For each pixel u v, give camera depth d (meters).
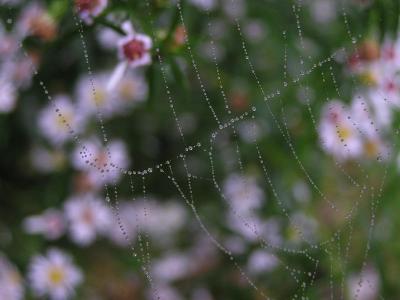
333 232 0.43
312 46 0.43
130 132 0.47
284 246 0.44
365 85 0.41
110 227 0.46
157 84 0.41
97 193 0.46
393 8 0.38
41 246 0.45
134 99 0.45
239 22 0.44
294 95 0.42
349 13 0.41
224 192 0.46
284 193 0.44
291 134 0.43
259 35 0.44
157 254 0.47
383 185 0.42
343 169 0.43
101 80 0.45
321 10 0.43
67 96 0.45
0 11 0.41
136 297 0.46
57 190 0.46
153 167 0.47
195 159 0.47
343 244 0.43
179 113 0.46
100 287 0.46
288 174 0.44
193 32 0.41
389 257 0.43
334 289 0.43
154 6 0.36
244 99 0.45
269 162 0.45
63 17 0.38
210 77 0.44
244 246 0.45
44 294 0.44
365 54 0.39
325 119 0.42
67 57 0.45
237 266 0.45
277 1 0.42
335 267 0.43
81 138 0.45
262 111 0.43
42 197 0.46
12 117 0.45
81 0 0.35
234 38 0.44
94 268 0.46
